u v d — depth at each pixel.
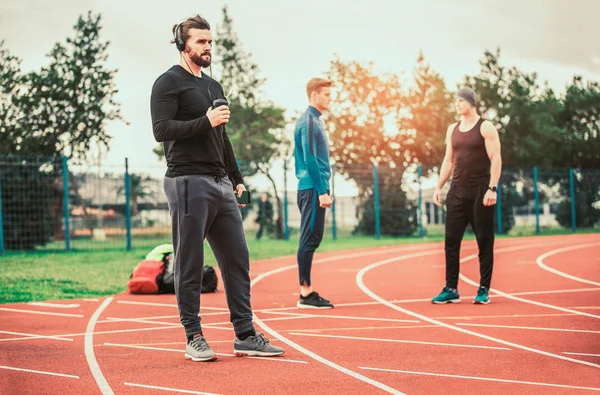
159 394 4.40
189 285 5.42
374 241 25.00
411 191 27.69
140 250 19.78
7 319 7.81
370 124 34.50
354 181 26.81
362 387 4.52
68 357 5.62
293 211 25.73
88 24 23.67
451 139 8.67
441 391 4.40
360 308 8.38
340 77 34.94
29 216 19.45
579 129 40.03
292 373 4.93
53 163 19.83
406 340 6.21
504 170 29.61
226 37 38.34
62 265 14.67
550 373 4.84
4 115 21.91
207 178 5.38
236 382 4.68
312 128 8.24
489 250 8.56
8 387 4.62
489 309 8.05
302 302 8.47
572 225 30.98
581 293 9.40
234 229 5.54
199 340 5.41
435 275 12.50
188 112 5.37
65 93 23.05
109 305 9.01
